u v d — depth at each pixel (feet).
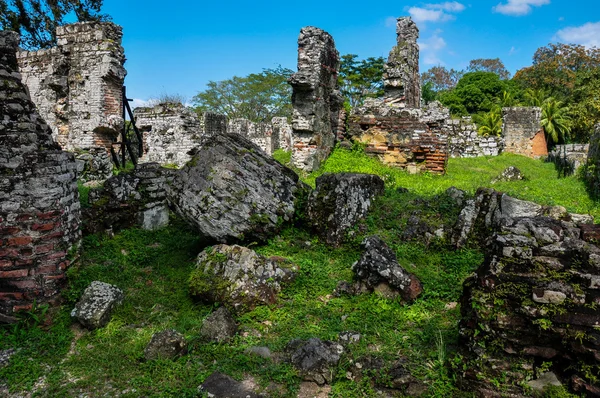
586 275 10.72
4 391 12.87
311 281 18.74
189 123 62.08
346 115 60.44
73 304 17.26
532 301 11.05
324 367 12.86
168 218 26.78
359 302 17.28
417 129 49.32
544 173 61.36
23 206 16.58
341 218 22.82
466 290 13.28
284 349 14.16
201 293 17.06
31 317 16.44
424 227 22.57
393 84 58.54
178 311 17.17
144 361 14.01
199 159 22.00
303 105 48.57
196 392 12.16
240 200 21.48
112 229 23.97
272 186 22.93
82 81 54.24
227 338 14.88
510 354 11.39
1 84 16.84
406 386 12.25
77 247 19.26
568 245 11.24
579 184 42.47
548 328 10.80
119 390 12.76
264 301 16.96
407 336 14.99
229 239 21.29
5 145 16.46
